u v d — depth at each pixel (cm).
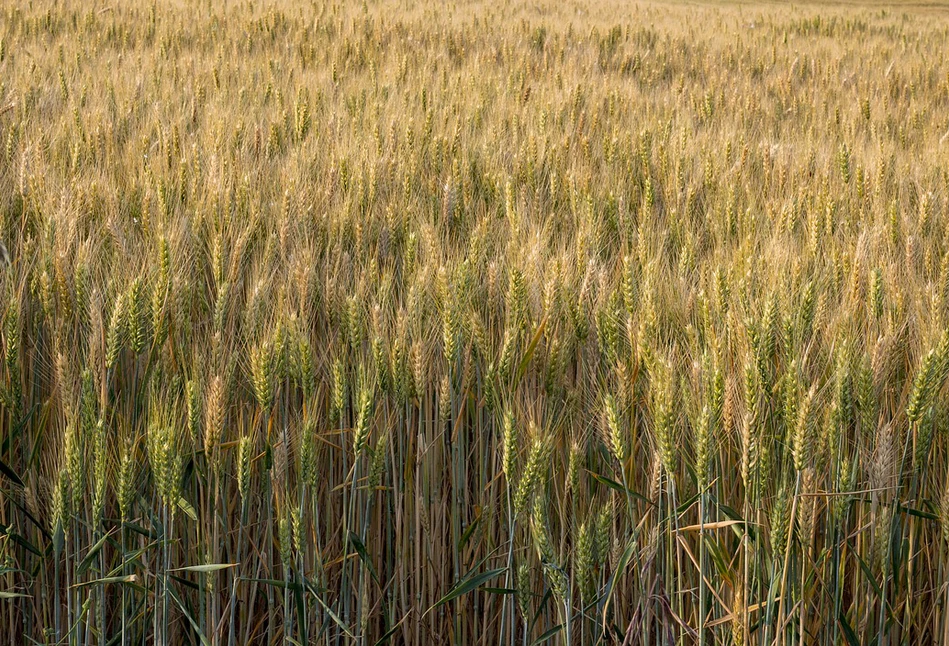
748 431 292
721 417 316
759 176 689
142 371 349
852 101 1208
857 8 3228
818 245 470
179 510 342
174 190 507
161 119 742
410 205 508
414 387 335
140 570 338
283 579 349
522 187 582
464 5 2177
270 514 330
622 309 372
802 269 404
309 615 342
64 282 356
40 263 365
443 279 372
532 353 341
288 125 757
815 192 610
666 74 1476
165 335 336
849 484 299
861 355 333
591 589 334
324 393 362
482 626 361
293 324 336
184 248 398
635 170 655
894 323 362
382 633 369
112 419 334
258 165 611
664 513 338
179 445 312
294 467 352
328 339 377
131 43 1382
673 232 509
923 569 349
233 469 343
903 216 512
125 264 386
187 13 1647
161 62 1125
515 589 322
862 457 323
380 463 323
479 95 966
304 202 486
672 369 316
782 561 311
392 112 831
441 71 1172
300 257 404
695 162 683
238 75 1073
